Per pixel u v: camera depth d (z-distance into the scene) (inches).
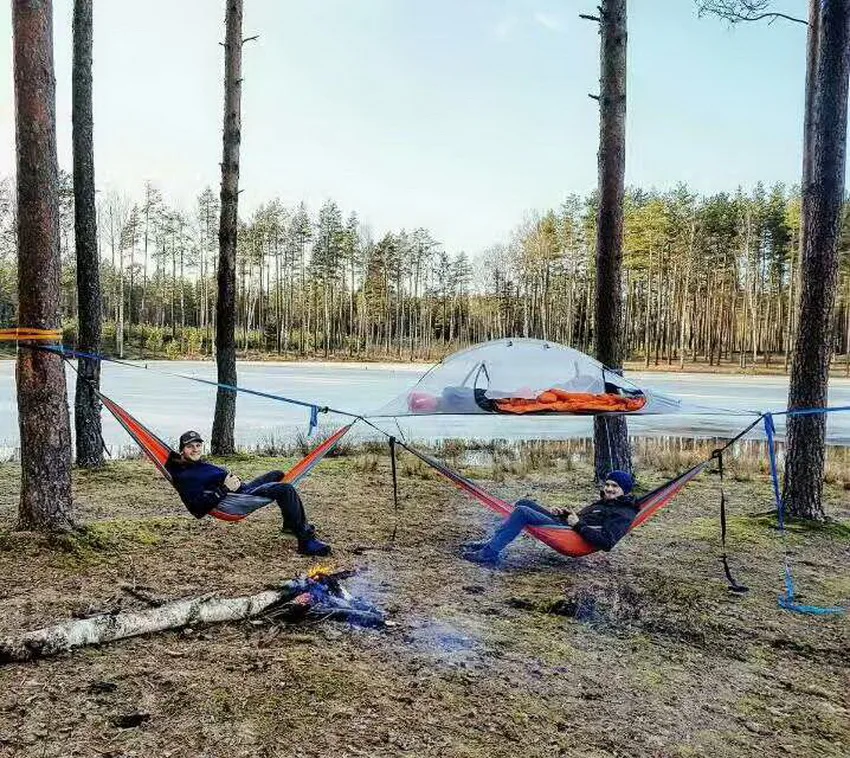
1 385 1190.9
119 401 991.6
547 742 133.1
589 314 2546.8
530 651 178.2
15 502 315.3
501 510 256.8
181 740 123.2
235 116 492.1
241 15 487.8
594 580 243.4
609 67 402.0
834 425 846.5
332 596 196.2
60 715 128.6
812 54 420.5
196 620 174.6
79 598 191.5
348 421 844.0
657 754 133.0
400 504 357.7
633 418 916.6
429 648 174.6
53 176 235.8
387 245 2974.9
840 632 206.5
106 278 2940.5
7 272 2038.6
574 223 2358.5
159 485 377.4
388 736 129.6
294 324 3316.9
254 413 893.2
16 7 229.0
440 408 304.2
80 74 406.3
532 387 313.1
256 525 293.1
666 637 196.2
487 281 3009.4
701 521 343.0
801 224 347.3
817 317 338.3
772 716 152.9
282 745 123.7
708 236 2262.6
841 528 332.5
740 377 1727.4
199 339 2706.7
